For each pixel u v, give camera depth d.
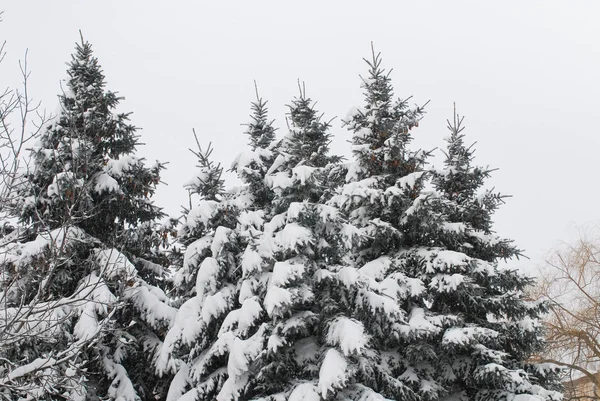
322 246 12.14
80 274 13.34
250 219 13.86
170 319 13.29
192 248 13.59
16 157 8.05
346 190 14.45
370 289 12.08
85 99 14.94
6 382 7.73
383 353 13.32
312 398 9.93
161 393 14.48
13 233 10.69
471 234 14.93
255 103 17.53
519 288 14.84
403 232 15.09
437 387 12.65
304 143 13.79
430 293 13.70
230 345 11.46
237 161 15.46
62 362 8.23
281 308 10.72
